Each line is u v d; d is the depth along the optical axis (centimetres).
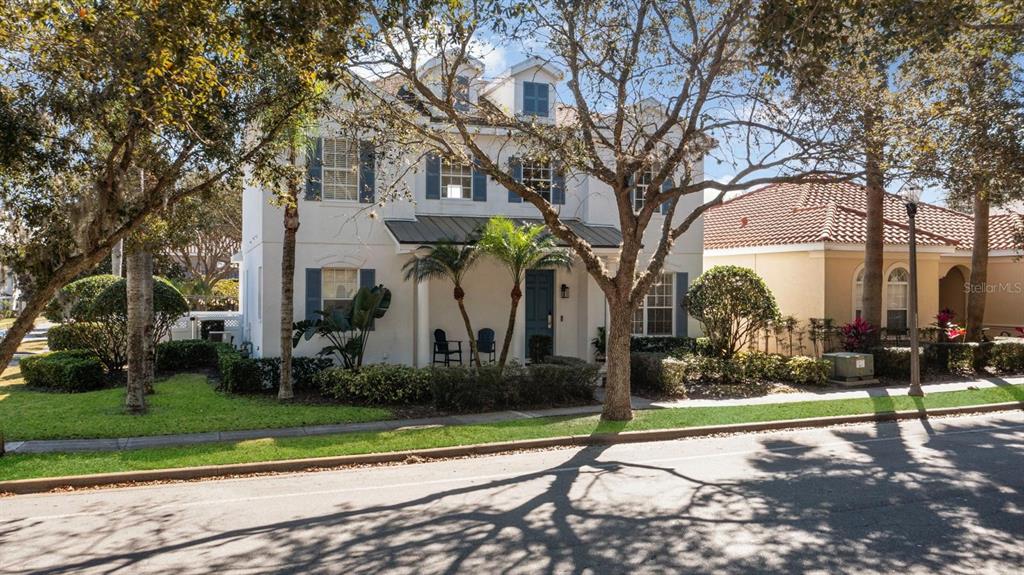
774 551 621
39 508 770
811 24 845
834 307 2031
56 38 819
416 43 1065
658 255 1276
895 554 614
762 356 1758
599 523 700
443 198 1828
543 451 1066
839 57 897
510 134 1207
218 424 1169
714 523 700
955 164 1149
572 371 1424
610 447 1091
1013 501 779
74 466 902
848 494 807
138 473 885
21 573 577
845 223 2131
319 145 1655
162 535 673
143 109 895
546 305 1925
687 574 568
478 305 1852
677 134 1817
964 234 2400
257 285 1772
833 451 1051
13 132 830
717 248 2364
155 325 1770
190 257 4553
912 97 1187
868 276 1845
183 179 1106
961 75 1197
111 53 827
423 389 1395
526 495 808
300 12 741
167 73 834
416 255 1686
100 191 911
